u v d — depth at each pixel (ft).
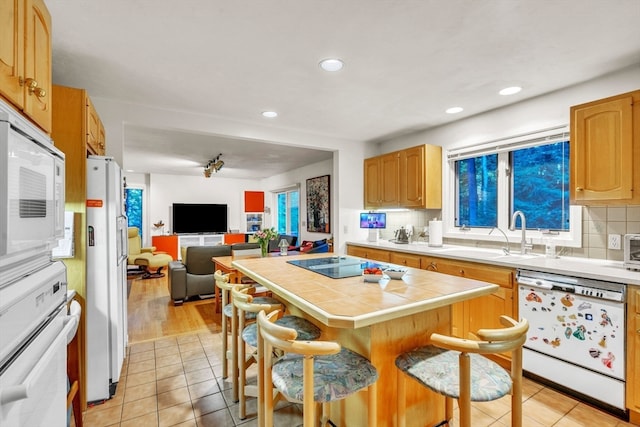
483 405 6.72
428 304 4.58
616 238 7.81
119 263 7.63
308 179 22.40
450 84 8.48
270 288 5.70
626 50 6.71
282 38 6.27
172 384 7.52
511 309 8.00
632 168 6.70
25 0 3.84
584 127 7.43
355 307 4.31
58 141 6.45
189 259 14.62
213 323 11.90
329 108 10.36
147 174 26.30
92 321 6.74
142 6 5.27
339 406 5.64
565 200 9.02
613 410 6.37
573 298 6.78
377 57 7.02
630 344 5.98
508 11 5.42
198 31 6.02
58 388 3.60
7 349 2.65
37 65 4.23
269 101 9.69
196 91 8.91
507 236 10.37
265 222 29.81
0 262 2.75
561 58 7.06
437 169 12.25
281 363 4.63
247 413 6.42
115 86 8.53
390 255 11.87
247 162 21.44
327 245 16.67
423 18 5.63
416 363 4.51
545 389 7.25
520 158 10.19
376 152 15.29
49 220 3.71
